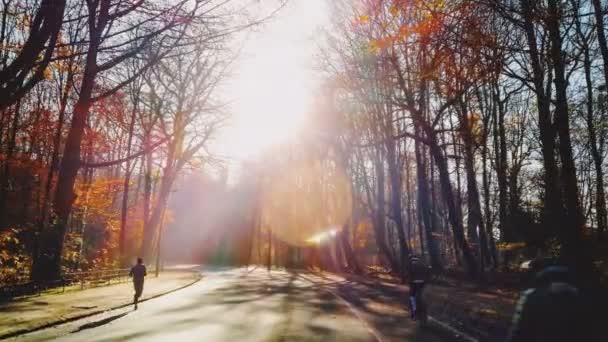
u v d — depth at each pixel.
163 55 13.20
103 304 19.86
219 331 13.74
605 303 10.81
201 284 38.00
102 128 38.25
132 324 15.30
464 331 12.91
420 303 14.72
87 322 15.36
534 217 29.83
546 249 26.62
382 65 23.08
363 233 68.69
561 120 14.23
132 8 12.34
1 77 10.94
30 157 36.69
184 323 15.52
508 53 11.62
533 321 4.24
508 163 37.25
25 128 36.16
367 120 35.78
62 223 24.97
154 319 16.59
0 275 23.55
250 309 19.86
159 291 28.00
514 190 33.94
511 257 33.84
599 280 13.08
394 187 35.75
